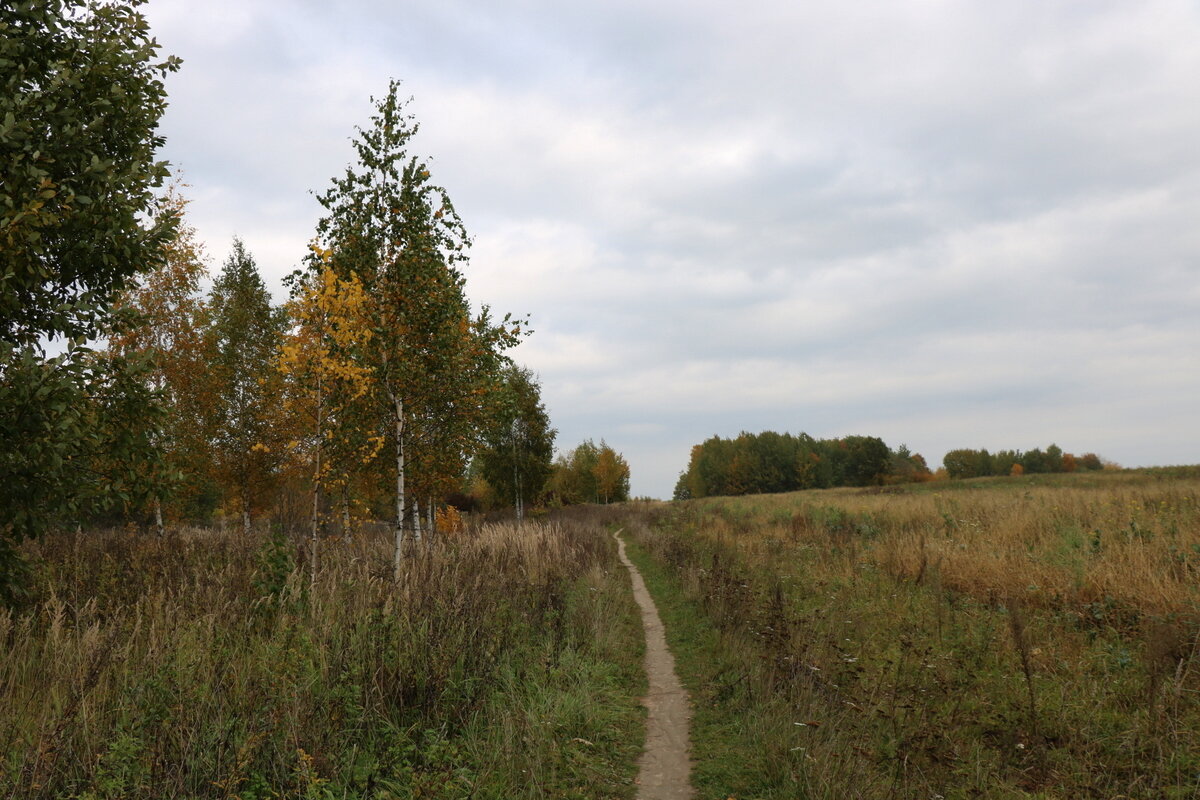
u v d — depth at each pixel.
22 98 7.11
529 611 9.12
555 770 4.99
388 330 11.10
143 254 8.19
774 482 96.62
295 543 12.55
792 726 5.39
